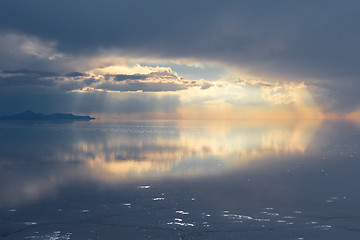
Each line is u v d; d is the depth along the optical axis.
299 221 39.78
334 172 72.38
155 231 36.91
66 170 76.69
